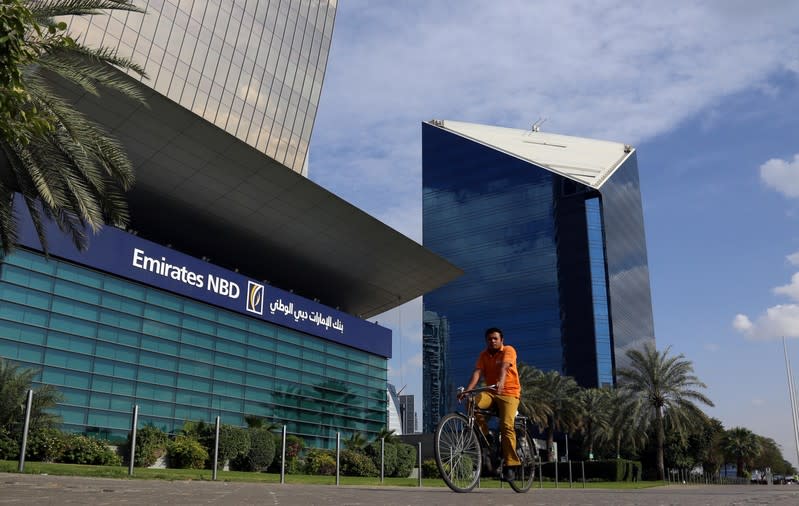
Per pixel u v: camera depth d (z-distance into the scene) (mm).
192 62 40719
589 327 127188
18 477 7508
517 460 6445
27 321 30328
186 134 34969
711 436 85062
